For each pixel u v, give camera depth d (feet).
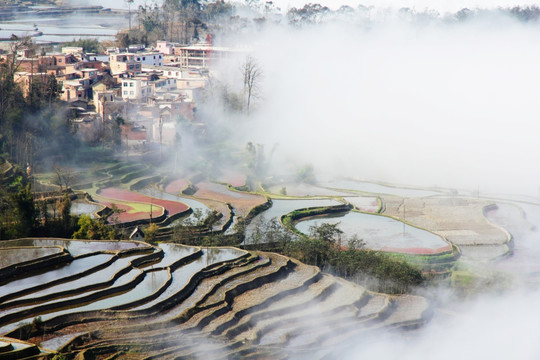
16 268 359.87
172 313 338.13
